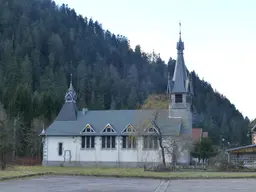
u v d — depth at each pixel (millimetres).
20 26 157750
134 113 76188
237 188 28875
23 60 134875
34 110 96188
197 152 65938
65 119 78250
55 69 146000
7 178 36000
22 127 89500
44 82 128750
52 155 75062
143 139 70312
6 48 138375
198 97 182125
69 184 32094
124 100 147375
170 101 73812
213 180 37562
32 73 133125
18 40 151750
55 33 170500
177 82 74625
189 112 74062
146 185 31719
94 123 76062
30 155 85188
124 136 72250
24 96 97125
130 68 184625
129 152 71250
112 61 194000
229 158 58156
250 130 65375
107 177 41500
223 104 190250
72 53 171000
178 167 55000
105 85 149250
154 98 70312
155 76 193500
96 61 181000
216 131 149625
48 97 102188
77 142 74250
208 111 177250
